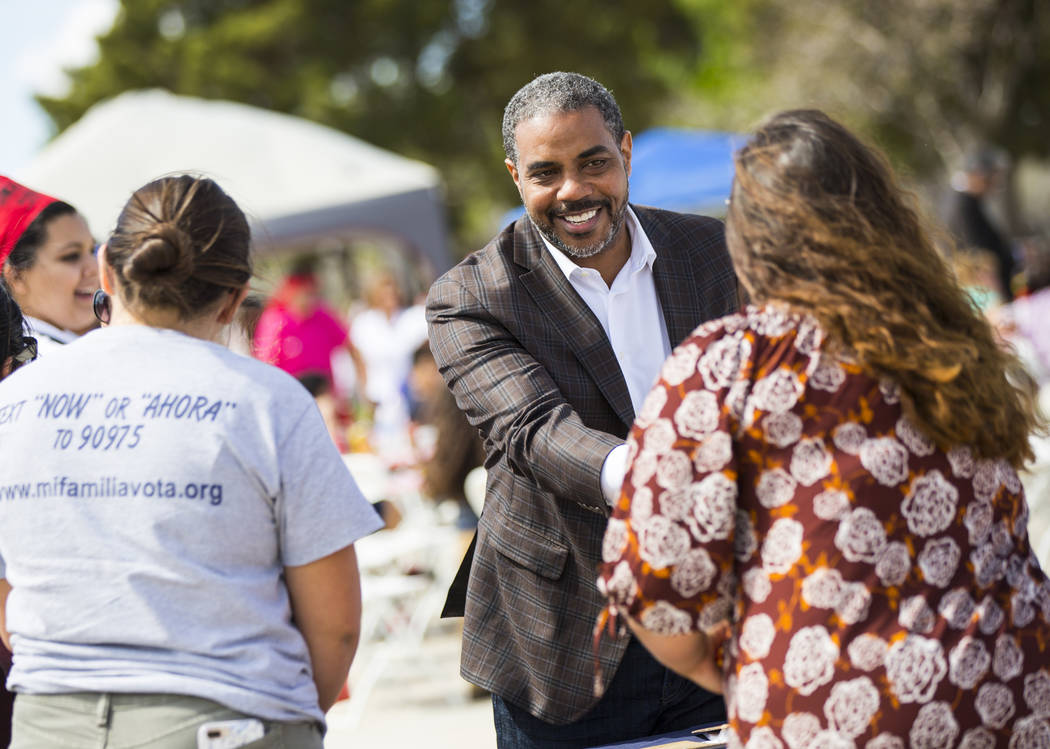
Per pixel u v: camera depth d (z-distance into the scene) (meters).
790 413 1.95
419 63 30.19
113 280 2.34
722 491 1.95
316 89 28.23
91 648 2.16
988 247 9.02
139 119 11.75
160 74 28.78
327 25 29.08
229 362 2.26
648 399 2.04
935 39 23.02
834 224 1.98
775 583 1.94
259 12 28.77
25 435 2.23
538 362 2.90
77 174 11.24
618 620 2.88
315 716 2.28
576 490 2.59
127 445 2.18
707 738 2.76
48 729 2.19
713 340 2.02
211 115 11.90
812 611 1.91
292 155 11.91
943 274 2.03
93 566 2.16
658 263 3.05
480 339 2.89
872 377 1.95
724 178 11.45
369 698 6.75
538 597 2.92
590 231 2.91
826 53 23.50
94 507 2.17
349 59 29.38
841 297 1.96
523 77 29.48
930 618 1.93
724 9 29.41
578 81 2.93
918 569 1.94
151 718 2.13
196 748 2.12
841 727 1.90
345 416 10.57
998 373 2.04
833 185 2.01
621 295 3.01
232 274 2.35
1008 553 2.04
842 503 1.92
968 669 1.93
